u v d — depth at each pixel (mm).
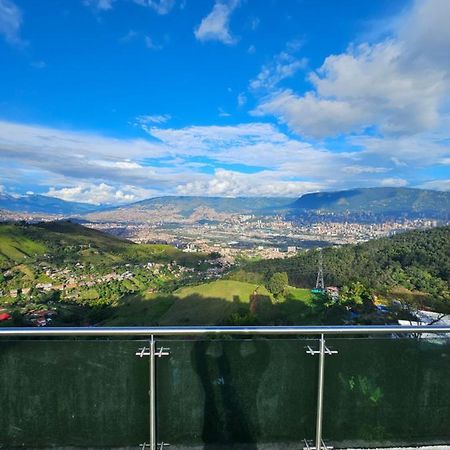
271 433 1774
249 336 1747
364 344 1799
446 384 1847
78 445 1713
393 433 1821
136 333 1643
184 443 1748
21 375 1684
